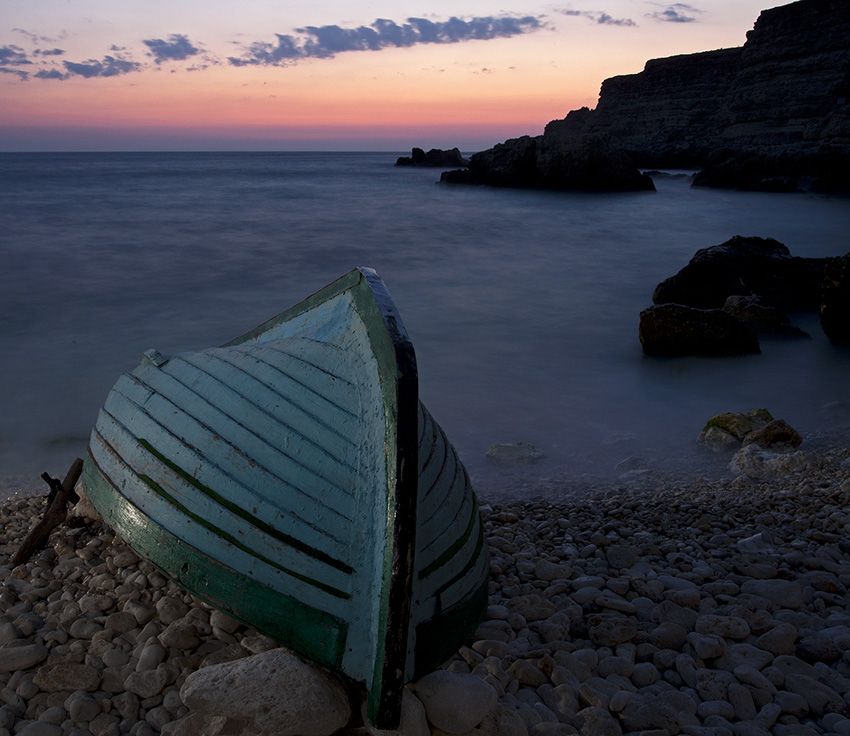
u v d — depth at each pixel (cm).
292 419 293
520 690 302
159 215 2794
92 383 840
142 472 315
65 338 1028
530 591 395
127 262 1678
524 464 637
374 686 243
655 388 858
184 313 1191
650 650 337
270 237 2205
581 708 296
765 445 656
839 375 903
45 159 13962
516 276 1631
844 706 297
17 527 481
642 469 625
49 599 358
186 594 353
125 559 383
